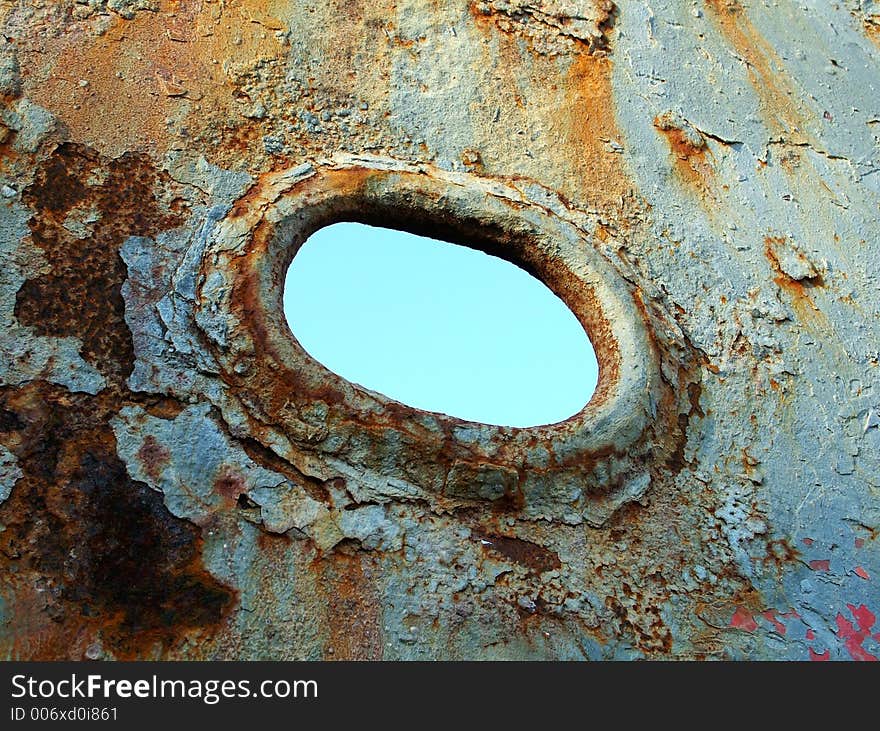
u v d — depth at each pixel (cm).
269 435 257
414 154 352
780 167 419
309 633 229
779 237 392
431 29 398
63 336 254
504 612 249
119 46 329
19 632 208
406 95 371
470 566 255
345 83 363
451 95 380
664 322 343
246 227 295
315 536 245
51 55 315
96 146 297
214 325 269
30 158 285
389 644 233
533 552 265
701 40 455
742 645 268
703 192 395
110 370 253
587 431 290
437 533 258
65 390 245
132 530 230
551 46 417
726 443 322
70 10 330
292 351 270
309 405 263
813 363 356
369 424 265
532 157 373
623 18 443
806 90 457
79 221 277
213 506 241
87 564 221
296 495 251
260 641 224
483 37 406
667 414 317
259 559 237
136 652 214
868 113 461
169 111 319
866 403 352
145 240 281
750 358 350
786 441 330
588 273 335
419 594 245
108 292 266
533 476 275
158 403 252
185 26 348
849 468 331
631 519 287
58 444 236
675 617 268
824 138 439
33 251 266
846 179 426
